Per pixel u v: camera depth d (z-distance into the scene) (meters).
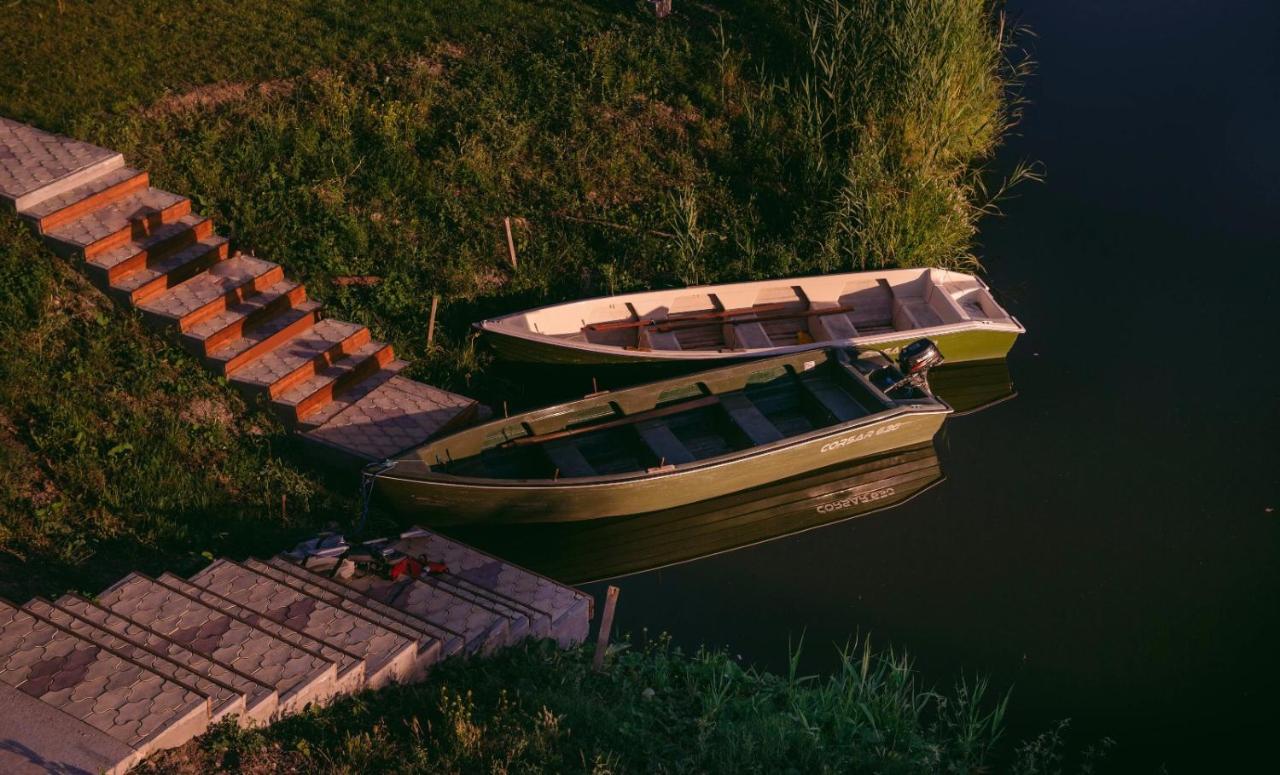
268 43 17.95
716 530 13.57
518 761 8.31
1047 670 11.59
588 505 13.18
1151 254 18.53
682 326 16.19
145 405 13.04
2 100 15.45
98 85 16.19
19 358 12.69
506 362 15.31
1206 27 25.45
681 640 11.78
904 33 19.80
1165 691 11.38
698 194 18.27
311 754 8.04
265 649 9.04
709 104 19.50
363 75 18.00
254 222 15.53
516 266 16.50
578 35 19.88
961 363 16.41
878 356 15.48
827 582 12.73
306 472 13.28
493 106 18.09
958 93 20.17
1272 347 16.61
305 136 16.64
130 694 7.88
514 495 12.79
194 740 7.83
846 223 17.80
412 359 15.16
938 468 14.54
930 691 11.03
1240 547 13.20
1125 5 26.23
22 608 8.65
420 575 11.47
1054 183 20.17
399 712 8.88
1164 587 12.64
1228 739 10.89
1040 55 24.02
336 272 15.55
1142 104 22.50
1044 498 13.98
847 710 10.38
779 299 16.78
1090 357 16.44
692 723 9.68
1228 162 20.81
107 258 13.62
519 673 9.88
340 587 10.97
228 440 13.17
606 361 15.05
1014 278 17.98
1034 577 12.80
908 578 12.80
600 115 18.78
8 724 7.51
